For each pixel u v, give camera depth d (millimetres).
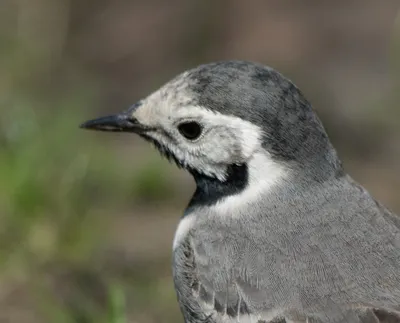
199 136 10031
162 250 15008
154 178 16828
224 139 9891
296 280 9234
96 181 16484
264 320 9250
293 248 9406
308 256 9320
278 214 9656
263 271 9406
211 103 9875
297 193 9703
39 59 20625
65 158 16484
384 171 18297
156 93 10453
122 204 16484
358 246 9305
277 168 9781
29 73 20219
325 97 20672
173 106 10156
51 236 14930
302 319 9031
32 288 13688
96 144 17656
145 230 15672
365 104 20281
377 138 19531
